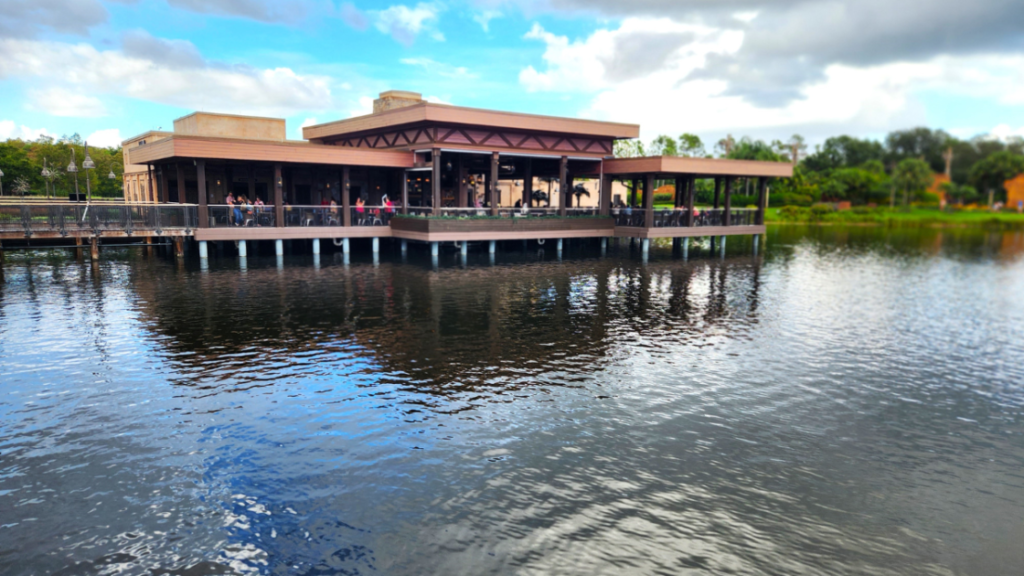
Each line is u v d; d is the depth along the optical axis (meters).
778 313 20.97
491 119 31.25
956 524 8.20
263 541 7.23
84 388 11.83
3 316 17.25
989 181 104.50
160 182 33.69
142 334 15.59
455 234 29.94
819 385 13.50
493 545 7.26
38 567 6.69
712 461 9.60
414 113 30.09
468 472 8.95
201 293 20.84
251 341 15.18
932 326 20.14
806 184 90.19
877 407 12.38
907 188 99.44
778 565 7.13
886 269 34.91
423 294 21.52
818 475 9.34
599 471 9.11
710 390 12.78
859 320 20.45
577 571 6.86
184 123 40.16
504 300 20.91
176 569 6.71
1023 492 9.16
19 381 12.15
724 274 29.70
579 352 15.12
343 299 20.34
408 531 7.49
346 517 7.75
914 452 10.38
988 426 11.68
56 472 8.66
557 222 33.91
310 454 9.34
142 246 33.25
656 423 10.95
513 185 51.94
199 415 10.66
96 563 6.78
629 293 23.27
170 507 7.86
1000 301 25.41
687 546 7.40
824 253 42.72
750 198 84.56
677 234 36.12
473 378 12.91
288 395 11.65
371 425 10.41
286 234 28.78
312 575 6.67
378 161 31.17
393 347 14.98
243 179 34.41
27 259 28.75
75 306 18.59
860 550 7.51
